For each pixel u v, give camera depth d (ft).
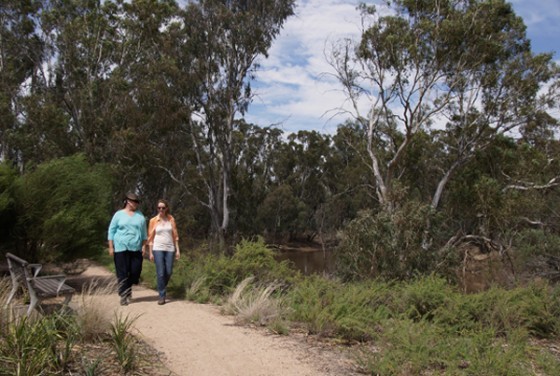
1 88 121.39
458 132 105.09
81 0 125.29
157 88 108.47
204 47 114.52
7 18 124.88
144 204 130.82
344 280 42.93
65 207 30.83
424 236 44.70
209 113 115.14
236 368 15.94
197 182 128.47
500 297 25.27
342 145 214.48
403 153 96.58
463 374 15.87
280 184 226.38
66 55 121.08
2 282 20.95
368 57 95.81
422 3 91.97
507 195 90.89
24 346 13.35
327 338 20.20
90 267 46.26
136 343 17.06
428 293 24.72
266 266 33.50
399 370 15.88
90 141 115.44
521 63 95.50
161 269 26.76
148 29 114.32
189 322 21.93
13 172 30.66
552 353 20.45
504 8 89.56
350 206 196.85
